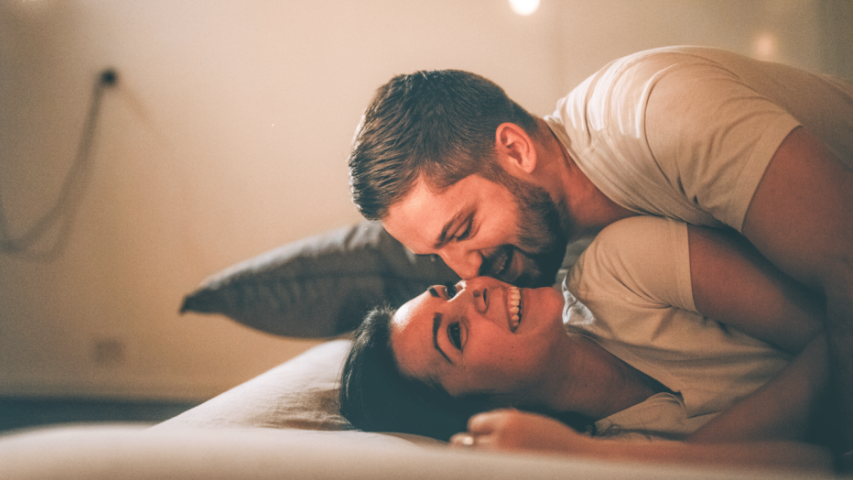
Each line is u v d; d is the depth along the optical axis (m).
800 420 0.72
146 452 0.38
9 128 2.45
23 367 2.54
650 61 0.87
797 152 0.70
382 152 0.92
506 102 1.01
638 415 0.93
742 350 0.89
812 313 0.79
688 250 0.87
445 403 0.98
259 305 1.66
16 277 2.51
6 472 0.36
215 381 2.43
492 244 0.97
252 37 2.29
